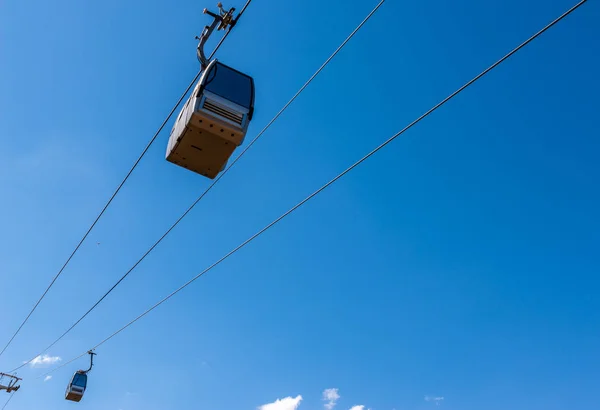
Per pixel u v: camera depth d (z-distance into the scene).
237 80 7.71
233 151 7.67
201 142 7.46
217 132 7.26
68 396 20.89
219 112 7.26
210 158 7.78
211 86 7.41
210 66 7.62
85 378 21.52
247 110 7.50
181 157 7.83
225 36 8.16
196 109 7.15
